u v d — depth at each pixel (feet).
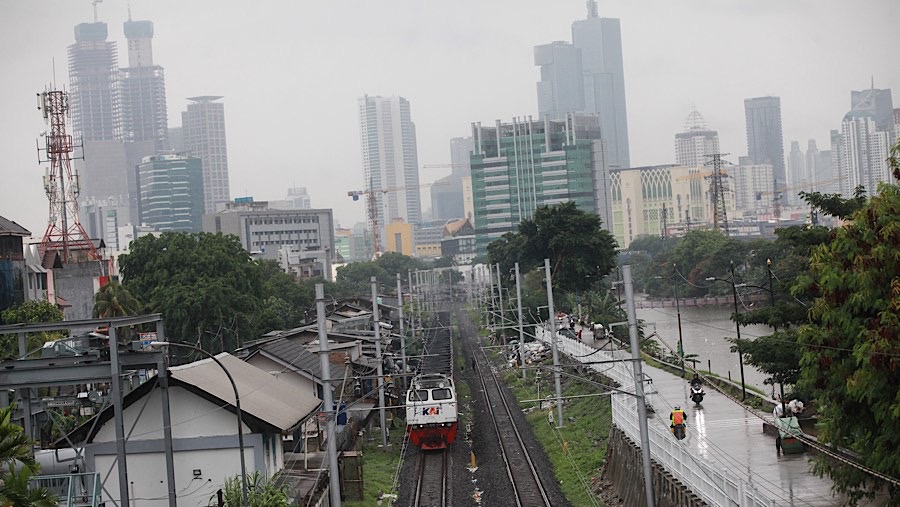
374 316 198.08
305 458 153.99
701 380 206.18
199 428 134.92
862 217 94.63
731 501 97.19
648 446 115.44
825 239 139.23
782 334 137.80
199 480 134.41
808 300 144.97
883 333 85.97
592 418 199.41
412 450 195.72
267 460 139.33
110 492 133.28
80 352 132.77
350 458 151.64
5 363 110.22
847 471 94.68
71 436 132.98
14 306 246.68
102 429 133.80
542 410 232.12
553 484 155.43
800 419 132.05
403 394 249.75
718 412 162.81
